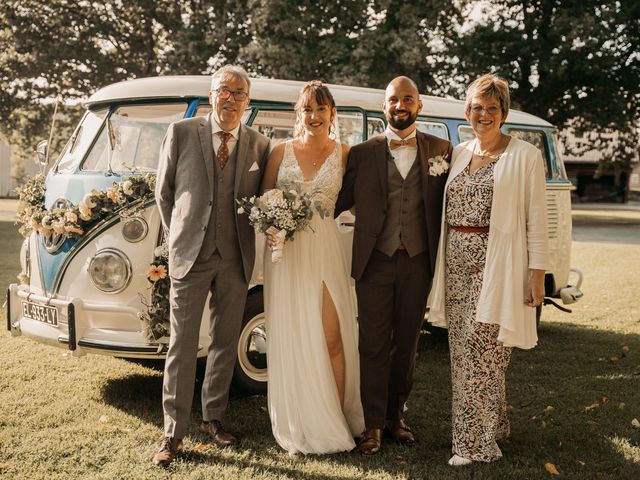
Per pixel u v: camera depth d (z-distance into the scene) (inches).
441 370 220.1
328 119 148.6
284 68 642.2
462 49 828.6
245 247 148.7
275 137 188.4
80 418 163.6
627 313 320.5
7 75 805.2
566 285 265.4
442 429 162.4
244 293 151.3
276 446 149.4
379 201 146.3
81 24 802.8
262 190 154.0
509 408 177.3
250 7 657.6
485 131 137.9
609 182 1776.6
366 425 149.2
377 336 148.2
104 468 134.7
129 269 165.5
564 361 232.8
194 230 143.7
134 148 181.9
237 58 720.3
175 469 135.0
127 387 191.0
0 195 1567.4
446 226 145.2
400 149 147.3
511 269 135.3
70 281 172.2
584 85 886.4
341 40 669.9
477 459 139.9
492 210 135.9
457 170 143.0
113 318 166.6
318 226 151.7
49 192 187.0
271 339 151.6
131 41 823.1
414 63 655.1
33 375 199.0
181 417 141.4
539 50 817.5
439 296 145.9
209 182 144.9
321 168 149.3
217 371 151.3
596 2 829.2
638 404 183.8
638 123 960.9
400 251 146.6
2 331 249.6
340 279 154.9
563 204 263.4
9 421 159.2
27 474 130.3
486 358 139.9
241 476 132.0
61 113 883.4
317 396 147.7
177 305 144.2
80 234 171.0
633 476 135.3
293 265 150.6
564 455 146.1
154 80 189.0
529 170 136.2
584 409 177.8
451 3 769.6
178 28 797.2
